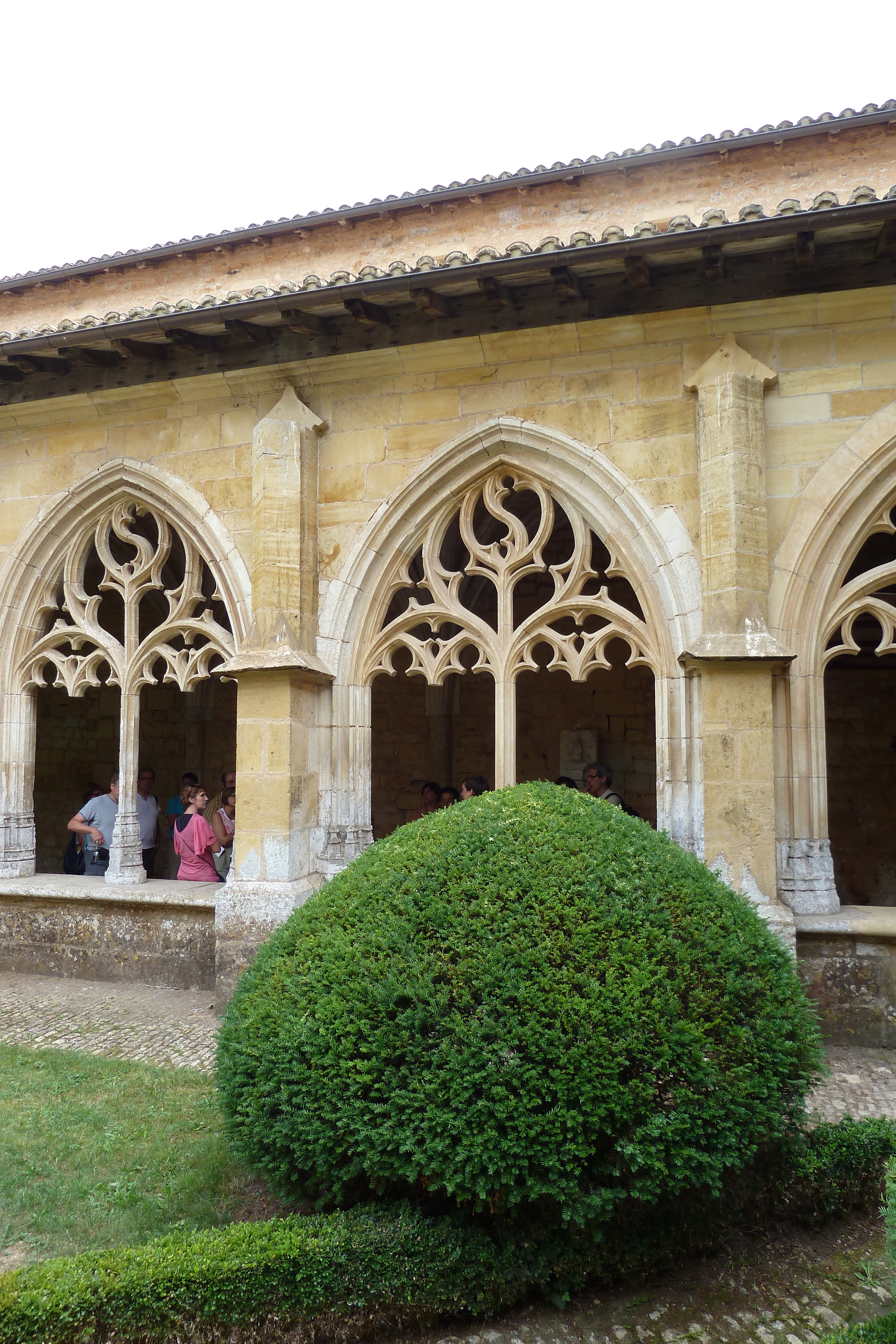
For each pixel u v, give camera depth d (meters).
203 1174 3.29
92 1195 3.18
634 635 5.50
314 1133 2.65
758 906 4.78
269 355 6.09
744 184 8.23
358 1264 2.50
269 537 5.82
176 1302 2.34
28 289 10.16
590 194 8.64
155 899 6.14
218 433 6.36
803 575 5.11
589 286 5.45
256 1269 2.42
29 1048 4.86
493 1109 2.47
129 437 6.61
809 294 5.09
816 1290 2.73
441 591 5.97
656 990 2.65
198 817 6.89
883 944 4.89
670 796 5.28
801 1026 2.91
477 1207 2.56
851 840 9.77
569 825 3.13
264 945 3.32
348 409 6.08
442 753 10.82
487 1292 2.57
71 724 12.08
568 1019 2.56
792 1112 2.86
